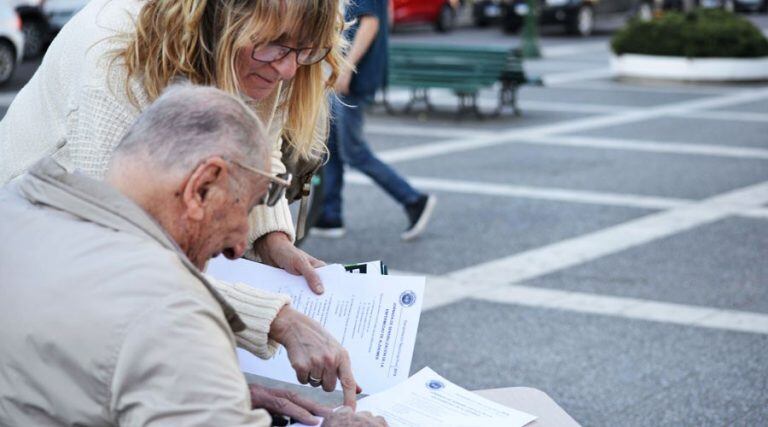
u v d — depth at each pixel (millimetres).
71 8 19203
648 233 7273
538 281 6152
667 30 16578
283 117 2537
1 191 2045
